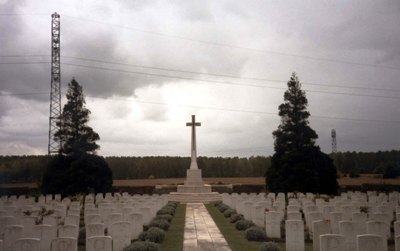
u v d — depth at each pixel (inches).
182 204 1720.0
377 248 505.0
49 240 663.8
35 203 1330.0
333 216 773.3
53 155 2206.0
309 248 700.0
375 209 983.0
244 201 1188.5
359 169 3462.1
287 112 2043.6
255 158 3907.5
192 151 2091.5
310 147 1977.1
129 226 653.3
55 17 2317.9
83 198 1641.2
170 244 737.0
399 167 2854.3
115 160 3700.8
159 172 3727.9
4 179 2819.9
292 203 1206.9
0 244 528.1
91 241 523.8
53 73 2297.0
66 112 2165.4
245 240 776.9
